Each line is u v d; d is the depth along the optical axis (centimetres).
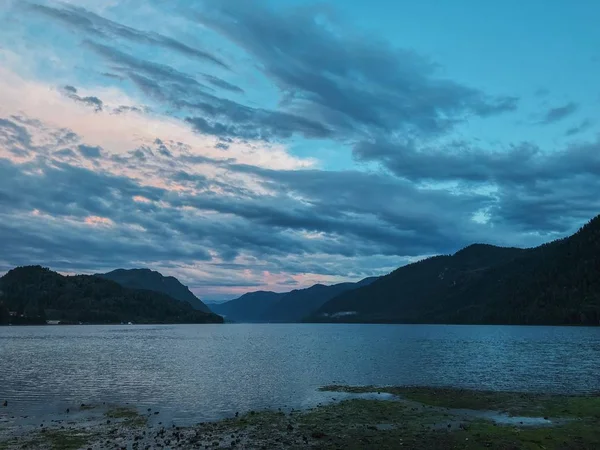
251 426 3008
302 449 2459
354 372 6091
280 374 5894
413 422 3127
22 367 6544
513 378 5400
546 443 2541
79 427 3000
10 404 3797
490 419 3216
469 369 6369
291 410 3588
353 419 3219
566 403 3728
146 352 9731
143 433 2838
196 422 3169
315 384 5012
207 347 11656
